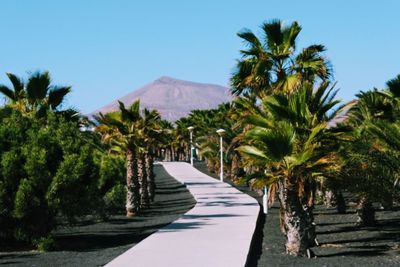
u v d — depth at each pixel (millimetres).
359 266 12234
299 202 13547
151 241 13742
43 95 20297
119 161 30750
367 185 13859
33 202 14609
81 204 15969
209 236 14594
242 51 18938
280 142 12664
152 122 26719
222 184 40625
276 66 18750
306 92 13773
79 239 16906
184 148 95562
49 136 15789
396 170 13891
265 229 19016
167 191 39656
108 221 22516
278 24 18766
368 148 13898
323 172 13445
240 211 21484
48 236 14938
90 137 23031
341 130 13750
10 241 15867
